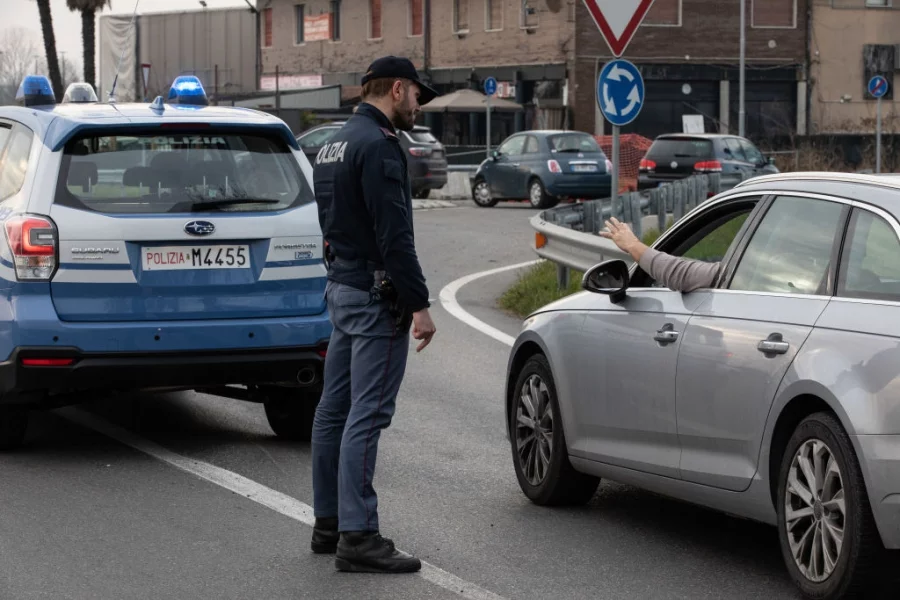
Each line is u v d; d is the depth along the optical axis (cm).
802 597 646
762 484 656
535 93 6019
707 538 770
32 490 863
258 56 7906
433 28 6525
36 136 947
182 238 924
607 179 3769
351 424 697
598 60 5881
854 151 5609
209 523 788
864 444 584
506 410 882
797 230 674
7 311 906
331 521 726
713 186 3047
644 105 6066
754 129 6262
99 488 870
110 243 912
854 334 607
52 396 955
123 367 912
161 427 1077
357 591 662
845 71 6350
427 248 2588
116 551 730
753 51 6209
